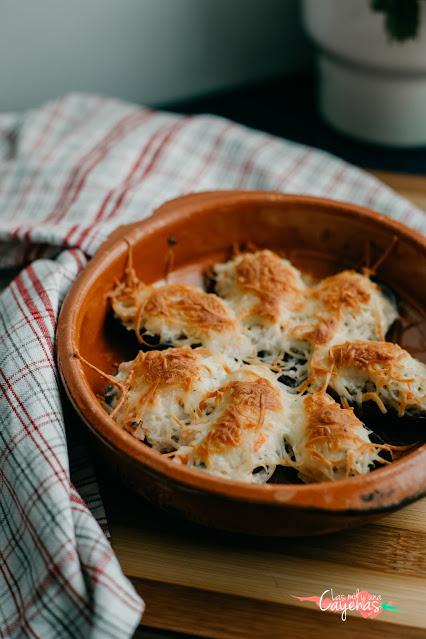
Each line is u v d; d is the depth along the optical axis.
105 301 0.60
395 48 0.77
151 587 0.50
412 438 0.54
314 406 0.52
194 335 0.58
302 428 0.52
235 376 0.54
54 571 0.47
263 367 0.55
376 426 0.54
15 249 0.65
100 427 0.49
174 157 0.75
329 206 0.63
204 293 0.59
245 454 0.50
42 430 0.51
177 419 0.52
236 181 0.75
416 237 0.60
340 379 0.55
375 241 0.63
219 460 0.50
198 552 0.52
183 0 0.89
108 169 0.72
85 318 0.57
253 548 0.52
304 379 0.56
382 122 0.85
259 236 0.65
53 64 0.88
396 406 0.54
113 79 0.92
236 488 0.46
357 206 0.63
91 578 0.47
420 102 0.83
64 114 0.80
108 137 0.77
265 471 0.51
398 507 0.47
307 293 0.60
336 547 0.52
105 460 0.51
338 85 0.85
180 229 0.62
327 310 0.59
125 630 0.46
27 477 0.50
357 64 0.80
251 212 0.63
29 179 0.71
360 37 0.77
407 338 0.60
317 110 0.93
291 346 0.58
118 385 0.53
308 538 0.52
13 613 0.48
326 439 0.50
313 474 0.51
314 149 0.83
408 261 0.61
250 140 0.77
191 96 0.96
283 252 0.65
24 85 0.89
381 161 0.86
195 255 0.64
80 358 0.53
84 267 0.61
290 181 0.74
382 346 0.55
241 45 0.95
